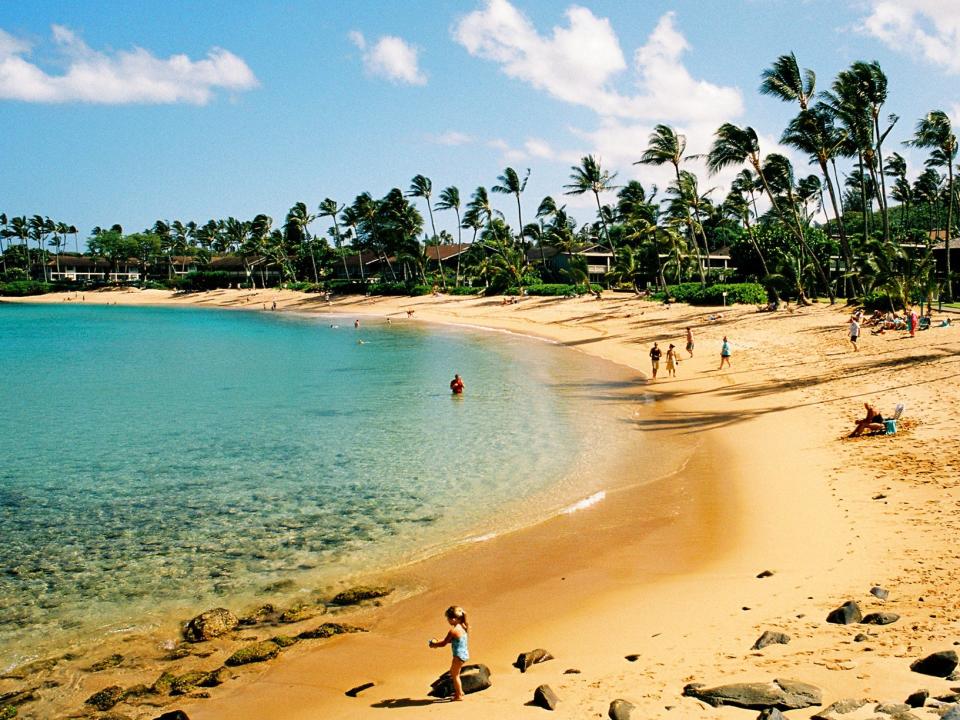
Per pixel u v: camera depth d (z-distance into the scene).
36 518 19.67
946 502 16.23
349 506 20.14
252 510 20.02
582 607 13.06
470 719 9.05
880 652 9.54
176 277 181.75
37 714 10.41
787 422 26.62
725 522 17.08
